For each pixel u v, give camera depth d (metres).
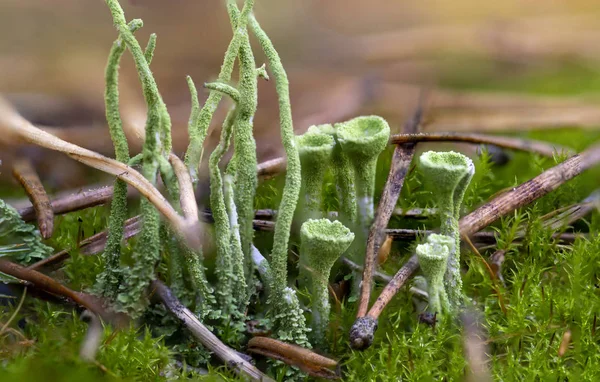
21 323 0.20
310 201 0.21
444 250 0.20
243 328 0.20
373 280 0.21
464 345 0.20
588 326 0.20
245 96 0.20
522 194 0.22
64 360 0.20
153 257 0.20
